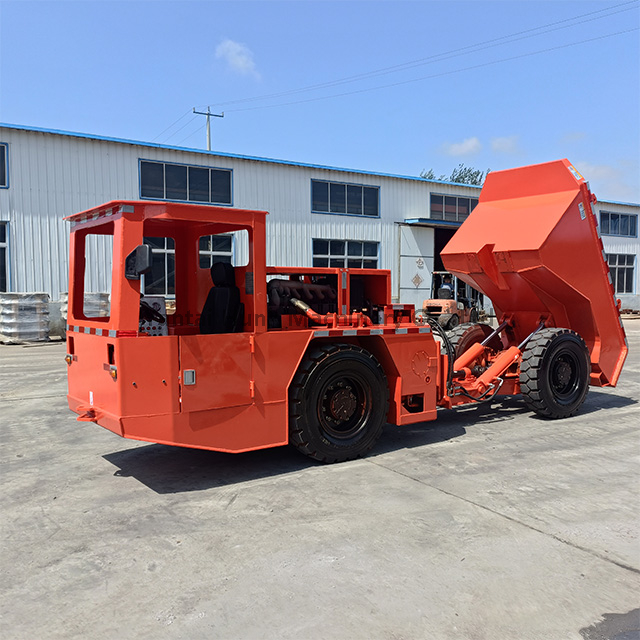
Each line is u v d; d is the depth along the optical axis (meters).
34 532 4.05
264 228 5.11
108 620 2.98
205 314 5.55
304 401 5.32
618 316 8.00
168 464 5.58
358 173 24.80
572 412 7.56
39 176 18.09
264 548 3.76
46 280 18.33
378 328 5.82
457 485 4.94
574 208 7.14
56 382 10.03
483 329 8.46
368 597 3.18
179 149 20.31
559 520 4.20
